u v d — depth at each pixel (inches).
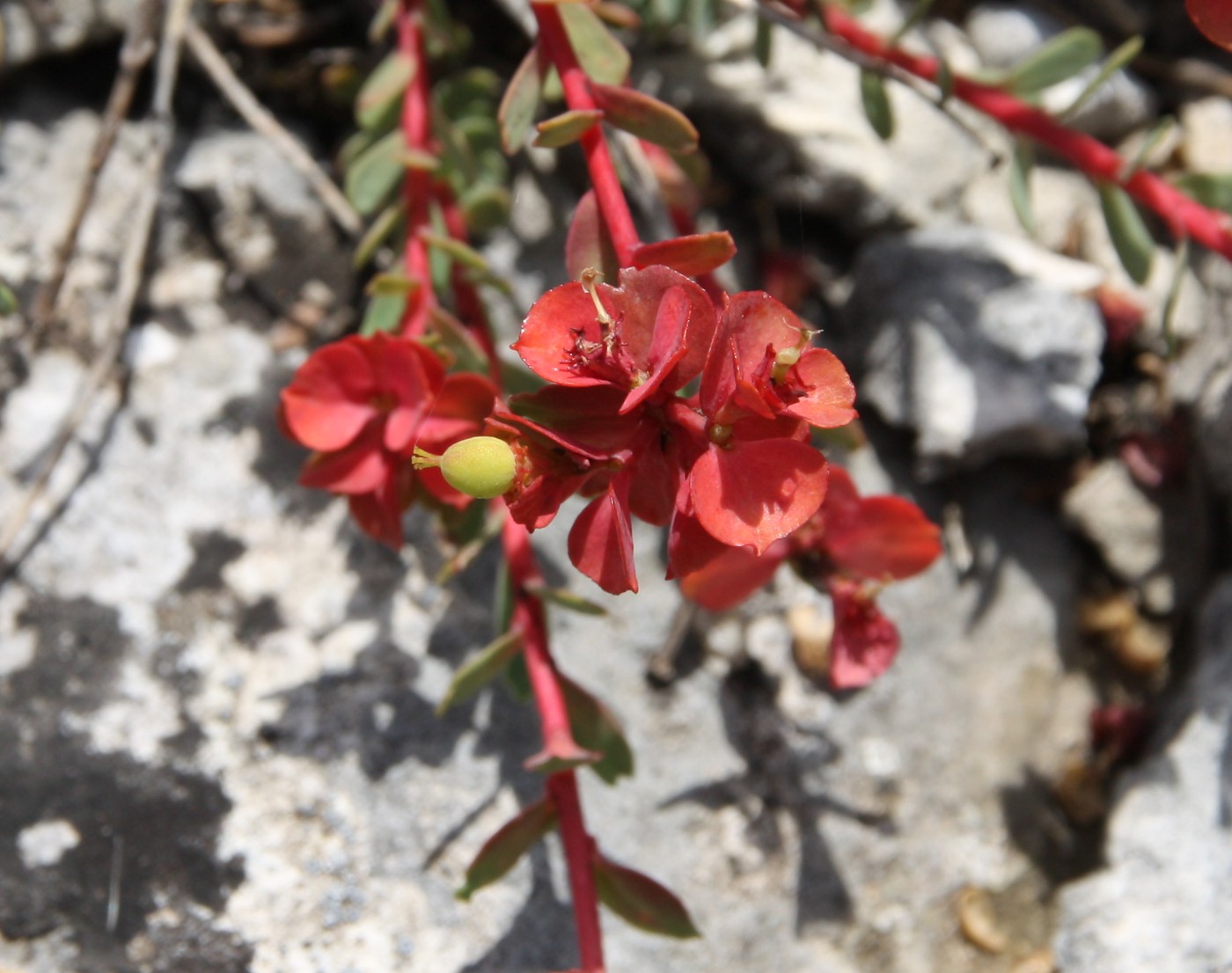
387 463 3.0
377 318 3.4
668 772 3.7
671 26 4.1
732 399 2.3
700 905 3.6
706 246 2.5
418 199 3.6
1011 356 4.1
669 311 2.3
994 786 4.0
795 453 2.3
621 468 2.3
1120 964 3.6
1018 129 3.6
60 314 3.9
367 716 3.6
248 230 4.1
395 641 3.7
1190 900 3.6
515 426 2.3
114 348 3.7
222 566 3.7
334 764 3.5
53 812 3.3
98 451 3.8
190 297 4.1
